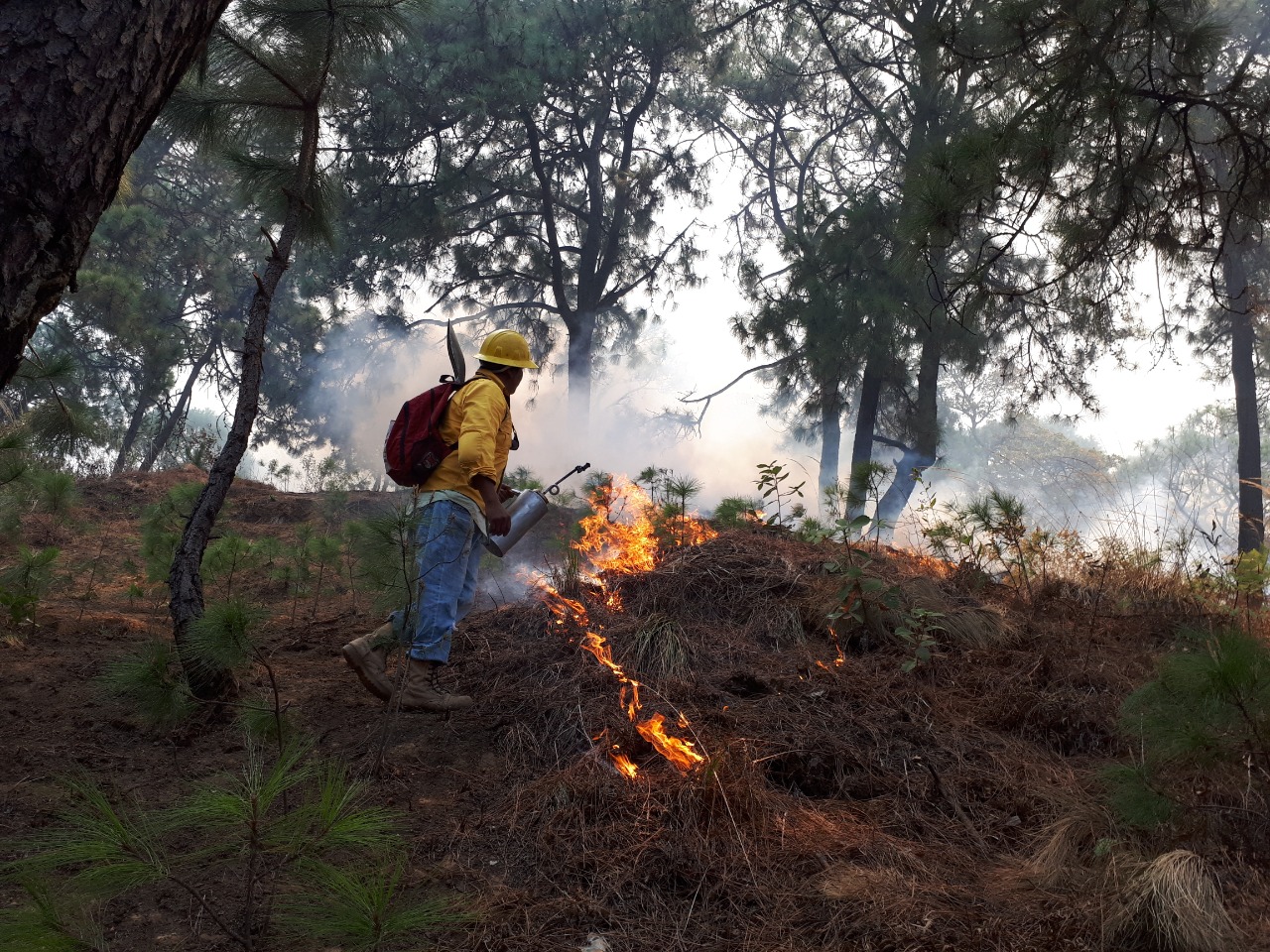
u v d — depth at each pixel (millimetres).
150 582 5809
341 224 21625
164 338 22078
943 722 3523
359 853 2561
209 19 2484
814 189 18734
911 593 4488
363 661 3430
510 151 24844
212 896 2357
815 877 2492
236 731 3441
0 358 2166
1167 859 2297
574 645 4078
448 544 3428
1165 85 5859
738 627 4371
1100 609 4996
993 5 5898
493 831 2764
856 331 16656
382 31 4246
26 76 2158
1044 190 5598
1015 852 2699
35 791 2881
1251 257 13484
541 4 22188
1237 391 17469
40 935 1687
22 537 7348
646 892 2441
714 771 2791
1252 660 2406
